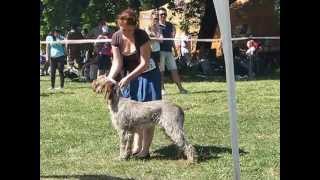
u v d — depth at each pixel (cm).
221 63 2309
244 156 815
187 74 2219
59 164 787
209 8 2483
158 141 916
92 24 2342
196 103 1310
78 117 1134
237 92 1520
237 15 2652
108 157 824
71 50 2084
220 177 729
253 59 2223
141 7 2433
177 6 2573
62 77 1689
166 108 775
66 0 2364
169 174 743
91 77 1955
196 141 914
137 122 782
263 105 1266
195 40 2100
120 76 823
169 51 1470
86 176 735
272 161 788
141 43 804
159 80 817
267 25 2642
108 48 1809
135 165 783
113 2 2367
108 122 1080
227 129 1002
